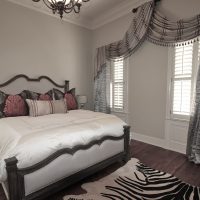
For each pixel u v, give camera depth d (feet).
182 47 9.87
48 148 5.74
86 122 8.09
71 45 14.56
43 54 12.87
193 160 8.93
